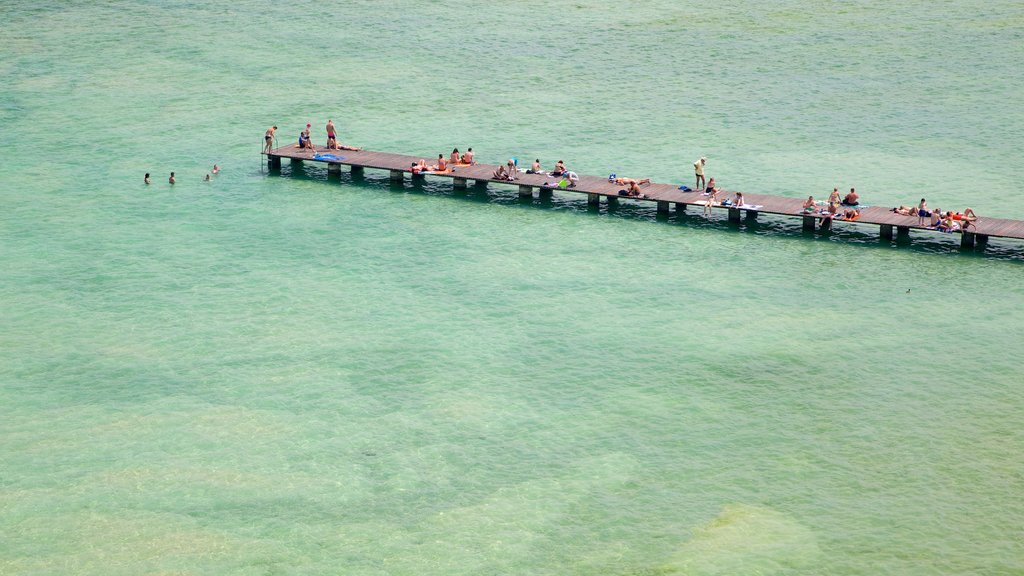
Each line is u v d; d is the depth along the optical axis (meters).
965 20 151.75
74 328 67.19
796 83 124.69
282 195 91.56
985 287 72.56
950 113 112.50
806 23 152.75
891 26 149.62
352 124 110.06
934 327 67.06
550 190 92.44
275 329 67.69
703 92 121.88
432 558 46.94
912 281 73.81
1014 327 66.75
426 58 136.38
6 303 70.31
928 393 59.41
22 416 57.19
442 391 60.47
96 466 52.94
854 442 55.06
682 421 57.31
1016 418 56.72
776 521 49.12
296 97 119.44
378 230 84.00
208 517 49.44
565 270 76.56
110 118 111.06
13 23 150.25
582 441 55.59
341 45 142.12
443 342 66.19
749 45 141.75
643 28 151.75
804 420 57.19
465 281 74.88
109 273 75.38
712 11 161.38
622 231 83.88
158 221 85.12
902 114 112.50
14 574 45.34
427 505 50.53
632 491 51.47
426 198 91.38
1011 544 47.28
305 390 60.47
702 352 64.62
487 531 48.69
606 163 98.25
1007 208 86.31
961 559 46.38
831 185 92.25
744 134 106.81
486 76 128.50
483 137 106.06
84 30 147.12
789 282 74.12
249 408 58.56
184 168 97.50
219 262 77.62
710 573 45.81
